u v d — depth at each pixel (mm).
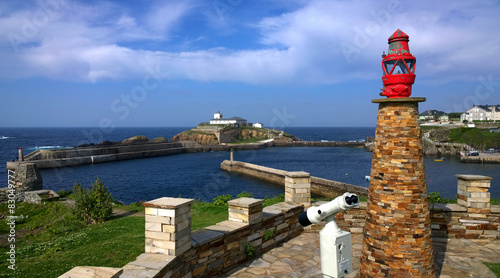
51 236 10742
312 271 7301
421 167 6031
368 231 6453
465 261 7648
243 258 7805
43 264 7535
